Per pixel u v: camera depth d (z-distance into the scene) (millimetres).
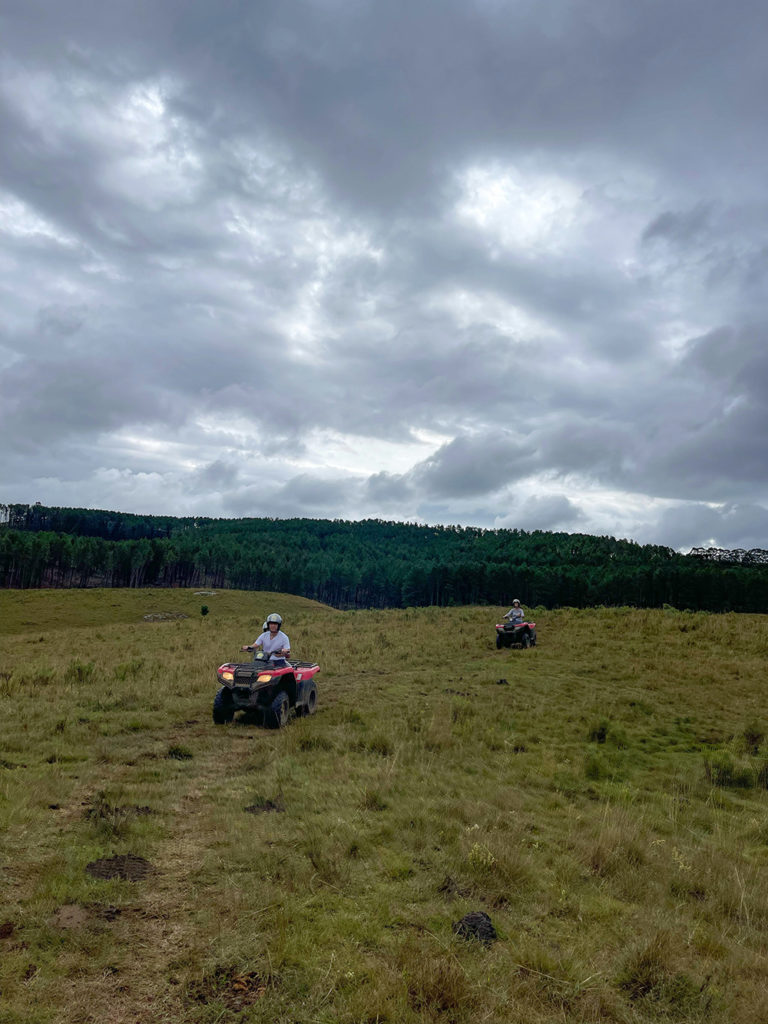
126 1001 3012
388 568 165625
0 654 21703
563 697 13930
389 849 5137
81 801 5965
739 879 5047
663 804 7566
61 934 3512
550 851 5500
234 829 5281
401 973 3295
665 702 13992
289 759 7797
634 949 3779
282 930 3629
